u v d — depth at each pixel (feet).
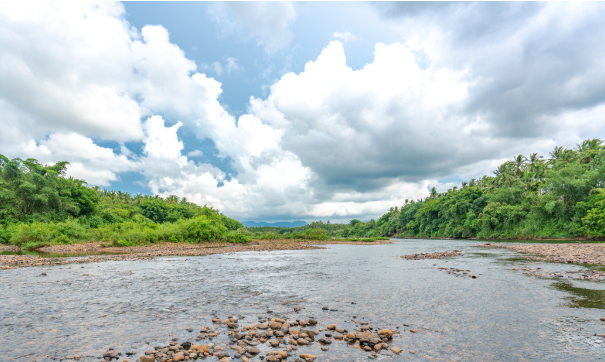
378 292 40.37
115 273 58.34
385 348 21.53
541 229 208.44
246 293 40.57
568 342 22.30
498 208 249.55
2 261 76.23
